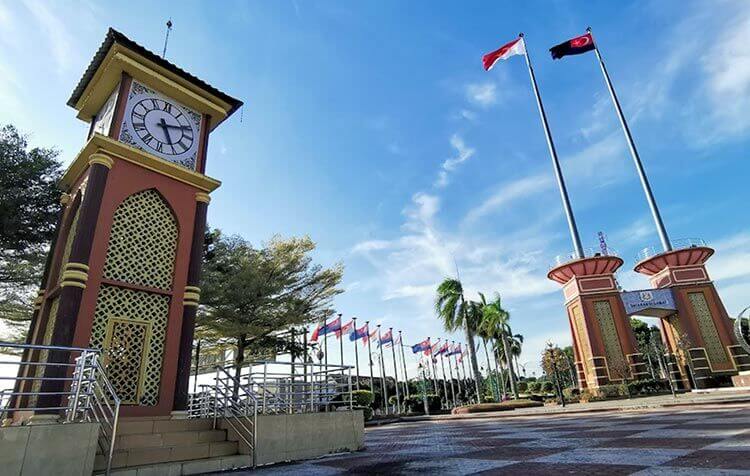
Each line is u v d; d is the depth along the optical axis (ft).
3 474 17.61
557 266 107.45
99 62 39.58
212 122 44.65
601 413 54.75
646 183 116.37
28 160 52.70
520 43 134.10
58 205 55.31
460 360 178.60
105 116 40.34
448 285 118.62
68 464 19.25
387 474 17.97
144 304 33.42
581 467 15.20
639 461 15.33
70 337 28.30
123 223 34.17
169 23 45.80
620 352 96.17
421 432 44.86
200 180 39.29
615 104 128.77
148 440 25.48
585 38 132.46
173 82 40.47
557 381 87.61
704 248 103.24
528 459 18.39
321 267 95.61
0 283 58.18
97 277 31.09
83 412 23.61
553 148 122.72
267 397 30.48
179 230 36.96
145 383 31.50
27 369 33.50
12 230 51.29
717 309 99.04
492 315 127.95
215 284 79.46
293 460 26.71
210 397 37.29
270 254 92.63
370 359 129.80
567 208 113.60
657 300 101.60
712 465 13.35
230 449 26.89
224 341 90.17
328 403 32.50
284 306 89.20
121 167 34.91
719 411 38.99
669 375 97.40
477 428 44.11
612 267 104.83
